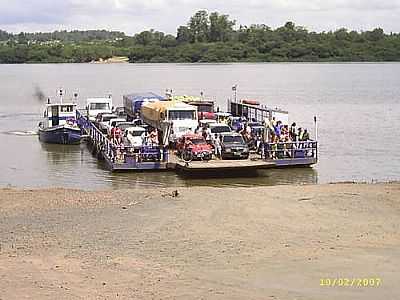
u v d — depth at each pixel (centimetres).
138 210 2392
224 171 3731
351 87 12788
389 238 1972
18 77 18112
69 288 1576
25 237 2048
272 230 2080
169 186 3447
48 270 1719
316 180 3625
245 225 2144
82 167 4075
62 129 5047
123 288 1570
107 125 4997
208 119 5056
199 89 12419
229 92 11600
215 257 1806
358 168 4025
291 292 1514
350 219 2211
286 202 2478
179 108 4444
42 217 2312
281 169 3925
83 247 1930
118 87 13300
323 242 1934
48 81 15788
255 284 1577
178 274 1669
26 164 4209
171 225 2161
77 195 2712
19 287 1588
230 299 1480
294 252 1836
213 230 2091
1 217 2320
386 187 2800
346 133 5725
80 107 8462
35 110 8319
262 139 4100
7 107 8794
